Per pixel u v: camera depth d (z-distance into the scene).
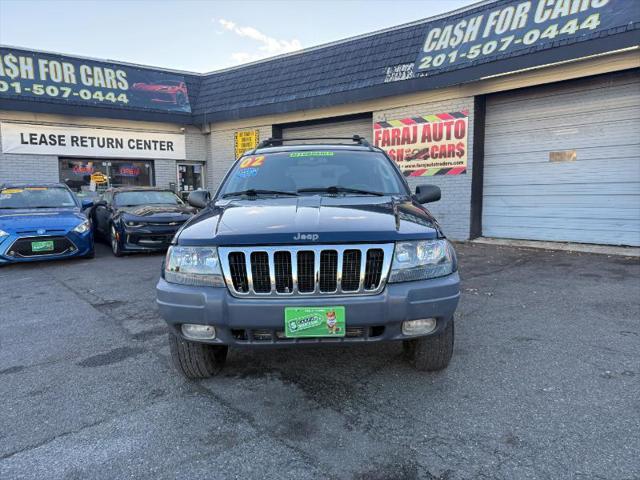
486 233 9.86
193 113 13.45
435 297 2.70
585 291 5.44
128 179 13.32
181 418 2.71
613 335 3.94
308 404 2.84
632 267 6.71
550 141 8.80
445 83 8.91
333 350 3.70
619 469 2.14
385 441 2.42
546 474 2.12
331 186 3.81
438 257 2.81
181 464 2.27
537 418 2.61
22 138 11.48
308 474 2.17
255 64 13.14
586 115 8.34
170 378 3.27
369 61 10.49
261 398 2.94
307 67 11.77
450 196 9.70
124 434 2.54
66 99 11.48
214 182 14.18
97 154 12.54
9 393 3.08
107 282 6.59
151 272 7.30
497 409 2.72
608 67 7.55
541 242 8.99
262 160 4.23
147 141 13.27
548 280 6.05
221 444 2.43
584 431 2.47
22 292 6.04
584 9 7.48
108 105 12.08
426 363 3.15
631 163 7.97
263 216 2.98
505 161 9.41
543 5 8.01
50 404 2.91
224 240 2.68
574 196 8.63
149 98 12.84
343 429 2.55
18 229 7.57
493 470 2.16
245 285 2.67
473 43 8.73
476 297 5.27
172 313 2.75
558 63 7.67
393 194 3.73
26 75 11.14
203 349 3.05
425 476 2.13
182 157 13.90
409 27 10.23
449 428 2.53
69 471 2.22
